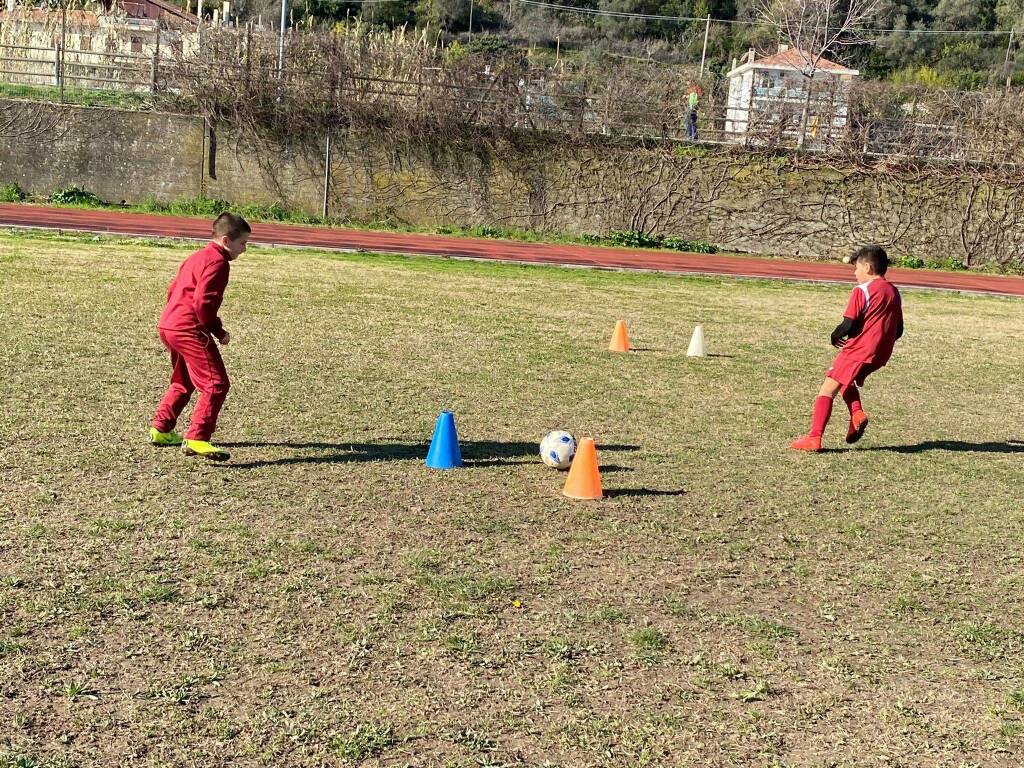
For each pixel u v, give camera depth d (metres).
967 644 4.77
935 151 32.00
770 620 4.88
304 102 29.55
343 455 7.09
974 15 87.81
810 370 12.13
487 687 4.04
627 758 3.61
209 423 6.70
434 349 11.44
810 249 31.56
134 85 31.77
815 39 53.97
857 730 3.92
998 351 14.92
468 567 5.23
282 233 25.50
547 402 9.30
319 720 3.71
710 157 31.06
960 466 8.19
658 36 89.94
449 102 30.08
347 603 4.70
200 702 3.78
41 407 7.70
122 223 24.27
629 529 6.02
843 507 6.81
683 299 18.67
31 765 3.32
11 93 30.69
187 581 4.80
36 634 4.20
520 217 30.89
